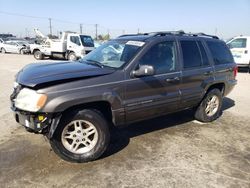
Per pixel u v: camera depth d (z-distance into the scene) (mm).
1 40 29438
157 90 4297
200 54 5098
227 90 5867
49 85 3350
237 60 14227
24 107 3369
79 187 3203
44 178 3350
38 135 4602
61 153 3611
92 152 3746
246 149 4410
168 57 4492
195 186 3297
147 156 4020
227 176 3547
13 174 3410
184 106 4918
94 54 4777
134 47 4215
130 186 3256
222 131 5180
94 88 3584
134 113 4090
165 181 3379
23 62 17609
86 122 3662
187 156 4066
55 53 19703
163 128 5188
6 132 4715
